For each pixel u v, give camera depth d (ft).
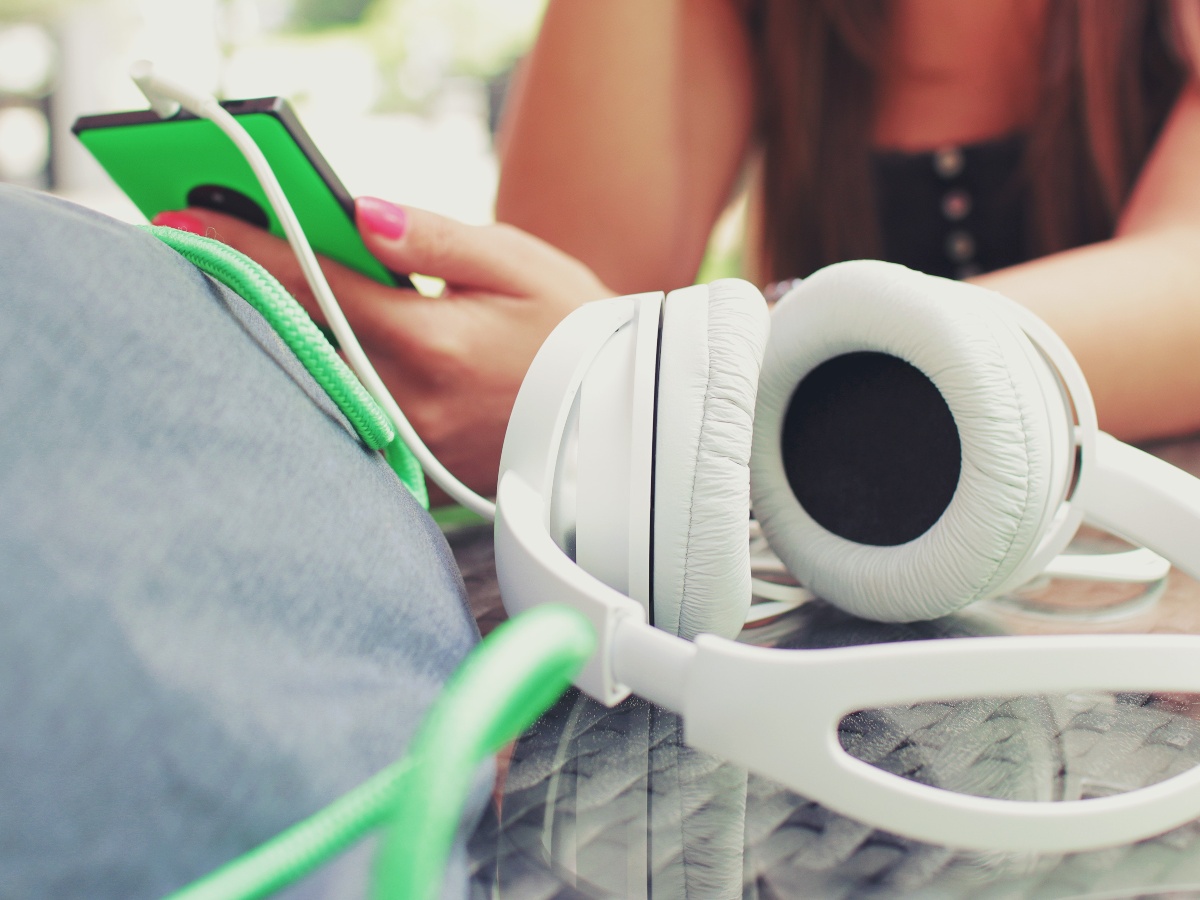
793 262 3.75
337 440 1.03
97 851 0.70
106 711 0.72
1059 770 1.08
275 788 0.75
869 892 0.90
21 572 0.73
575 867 0.95
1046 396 1.30
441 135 17.58
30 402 0.79
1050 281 2.36
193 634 0.78
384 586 0.93
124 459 0.81
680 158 3.23
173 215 1.58
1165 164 2.80
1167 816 0.94
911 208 3.67
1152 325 2.32
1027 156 3.45
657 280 3.19
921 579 1.32
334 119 17.60
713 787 1.09
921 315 1.25
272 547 0.86
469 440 1.89
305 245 1.26
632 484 1.17
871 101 3.61
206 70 14.39
